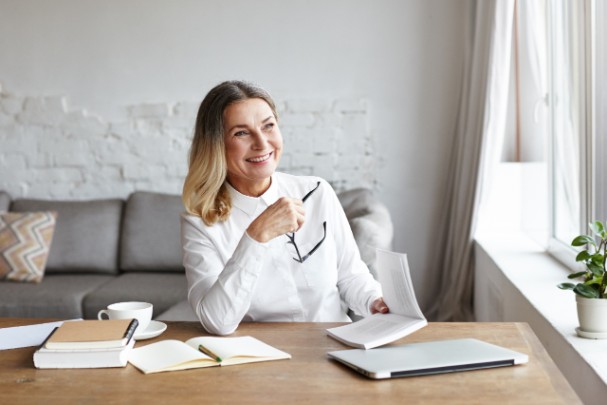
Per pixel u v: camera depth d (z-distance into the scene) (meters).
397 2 4.30
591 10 2.32
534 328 2.25
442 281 4.28
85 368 1.53
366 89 4.36
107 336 1.56
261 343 1.66
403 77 4.33
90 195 4.57
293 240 2.10
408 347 1.58
